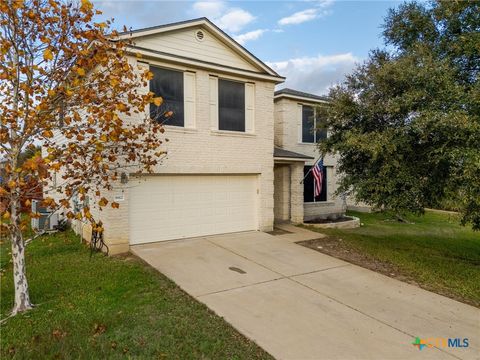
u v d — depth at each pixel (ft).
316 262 26.37
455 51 25.45
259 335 14.75
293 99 48.98
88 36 16.78
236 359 12.85
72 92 15.93
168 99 31.01
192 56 32.22
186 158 31.73
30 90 15.64
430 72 23.32
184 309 17.15
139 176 29.45
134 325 15.24
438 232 46.06
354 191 30.50
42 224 34.63
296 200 45.21
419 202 26.04
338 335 15.01
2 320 15.62
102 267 23.62
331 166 53.31
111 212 27.58
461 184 22.80
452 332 15.64
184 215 32.48
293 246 31.07
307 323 16.07
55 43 16.34
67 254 27.25
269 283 21.40
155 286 20.22
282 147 48.11
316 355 13.33
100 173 19.06
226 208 35.37
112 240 27.58
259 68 36.40
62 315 16.11
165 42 30.71
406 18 29.01
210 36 33.30
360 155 29.89
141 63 29.32
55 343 13.44
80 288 19.67
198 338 14.29
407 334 15.31
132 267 23.77
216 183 34.55
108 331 14.62
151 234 30.50
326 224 45.65
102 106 17.29
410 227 49.80
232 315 16.65
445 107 23.17
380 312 17.61
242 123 36.04
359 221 50.34
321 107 32.30
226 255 27.32
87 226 31.40
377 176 27.61
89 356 12.66
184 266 24.16
